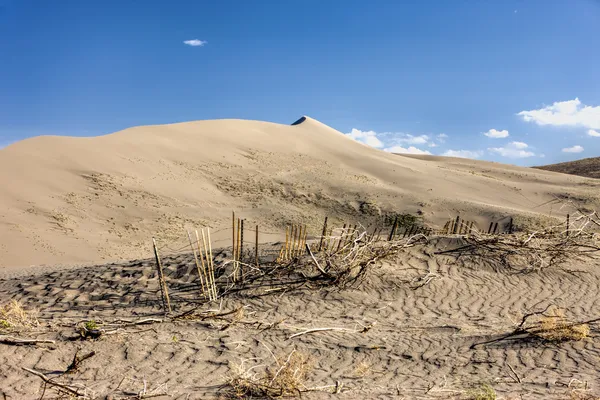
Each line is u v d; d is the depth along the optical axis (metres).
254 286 10.77
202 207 35.44
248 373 6.13
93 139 43.88
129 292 10.53
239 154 48.28
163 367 6.60
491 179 47.44
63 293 10.58
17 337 7.47
